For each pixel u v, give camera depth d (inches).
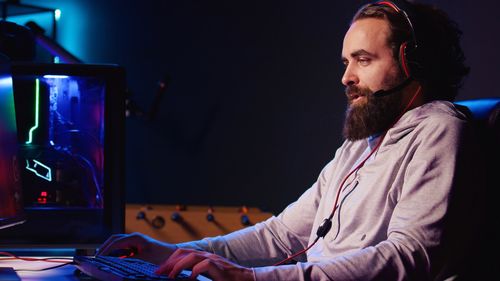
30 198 68.7
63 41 200.5
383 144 58.7
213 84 196.2
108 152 67.7
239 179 195.3
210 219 111.3
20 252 72.2
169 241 109.7
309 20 192.7
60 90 69.6
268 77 194.7
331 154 190.2
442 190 51.3
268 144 194.5
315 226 65.2
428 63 60.3
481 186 54.1
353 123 61.4
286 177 193.8
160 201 196.1
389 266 48.5
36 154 69.2
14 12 193.6
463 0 158.4
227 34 196.2
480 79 154.6
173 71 197.0
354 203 58.5
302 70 193.2
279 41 194.4
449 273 54.2
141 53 197.8
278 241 70.5
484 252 55.0
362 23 60.8
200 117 196.4
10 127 56.9
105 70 67.5
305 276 47.5
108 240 63.3
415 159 53.7
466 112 59.2
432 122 55.0
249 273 46.9
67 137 69.7
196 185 195.9
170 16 197.5
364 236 56.8
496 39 151.9
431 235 49.9
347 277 47.8
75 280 53.3
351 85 61.5
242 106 195.3
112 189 67.9
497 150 56.7
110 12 199.3
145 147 197.2
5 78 56.7
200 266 45.6
